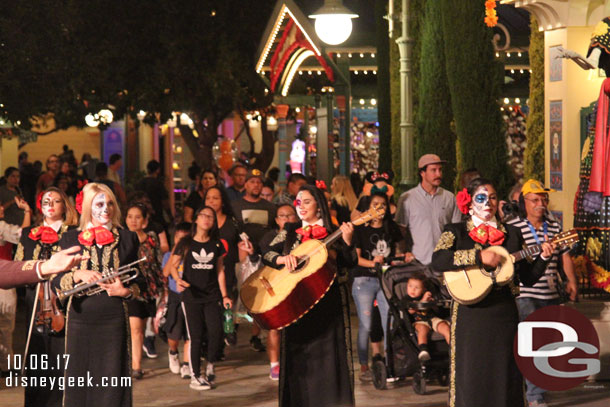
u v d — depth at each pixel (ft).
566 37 44.73
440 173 40.55
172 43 97.30
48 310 31.37
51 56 79.30
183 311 39.19
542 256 28.37
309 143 132.77
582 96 45.06
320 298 30.71
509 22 81.46
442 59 62.75
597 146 38.65
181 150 160.56
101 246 29.73
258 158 109.60
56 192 32.71
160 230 46.03
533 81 52.60
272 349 40.01
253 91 104.01
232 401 36.19
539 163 52.37
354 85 133.49
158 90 100.37
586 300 39.01
